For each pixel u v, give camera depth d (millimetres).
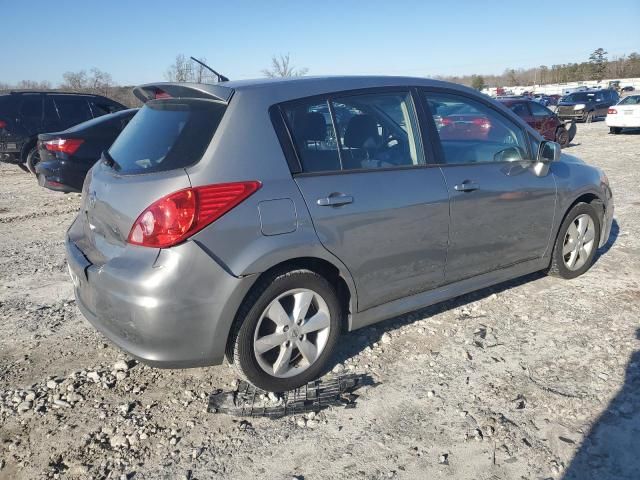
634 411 2889
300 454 2650
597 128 22719
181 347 2730
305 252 2939
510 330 3846
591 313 4078
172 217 2625
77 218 3771
